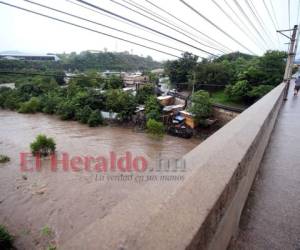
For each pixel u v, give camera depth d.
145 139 20.83
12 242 7.70
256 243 1.42
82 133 21.91
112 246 0.51
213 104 25.75
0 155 14.96
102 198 10.28
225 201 0.85
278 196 1.98
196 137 22.70
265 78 24.61
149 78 42.78
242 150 1.17
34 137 19.53
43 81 37.44
